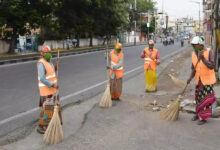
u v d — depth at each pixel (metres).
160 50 37.19
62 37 38.12
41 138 5.23
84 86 10.39
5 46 28.03
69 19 35.59
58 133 4.98
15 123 6.14
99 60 21.36
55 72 5.81
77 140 5.11
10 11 24.55
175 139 5.14
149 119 6.29
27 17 26.42
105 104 7.32
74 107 7.38
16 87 10.12
